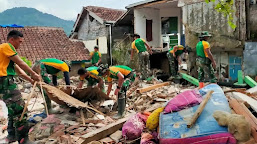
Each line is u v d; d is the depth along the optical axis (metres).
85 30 18.27
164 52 11.90
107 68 5.04
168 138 3.06
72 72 14.67
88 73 5.64
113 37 15.55
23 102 3.56
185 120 3.26
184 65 11.76
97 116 4.91
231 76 8.75
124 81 5.09
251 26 8.03
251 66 8.09
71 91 5.09
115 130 4.20
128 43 14.23
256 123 3.01
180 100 3.62
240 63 8.50
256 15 7.90
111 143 3.74
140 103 5.98
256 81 7.89
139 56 9.20
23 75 3.84
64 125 4.41
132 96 6.70
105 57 15.56
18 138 3.49
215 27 8.74
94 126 4.39
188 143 2.94
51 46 15.26
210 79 6.91
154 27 13.94
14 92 3.41
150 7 13.56
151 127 3.54
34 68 5.02
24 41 14.77
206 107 3.39
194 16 9.37
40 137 3.93
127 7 13.18
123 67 5.22
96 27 16.58
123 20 15.00
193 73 9.67
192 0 9.37
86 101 5.43
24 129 3.55
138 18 13.12
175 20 13.91
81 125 4.41
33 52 14.01
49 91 4.11
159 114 3.56
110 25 15.35
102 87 6.06
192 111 3.40
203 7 9.02
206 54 6.70
